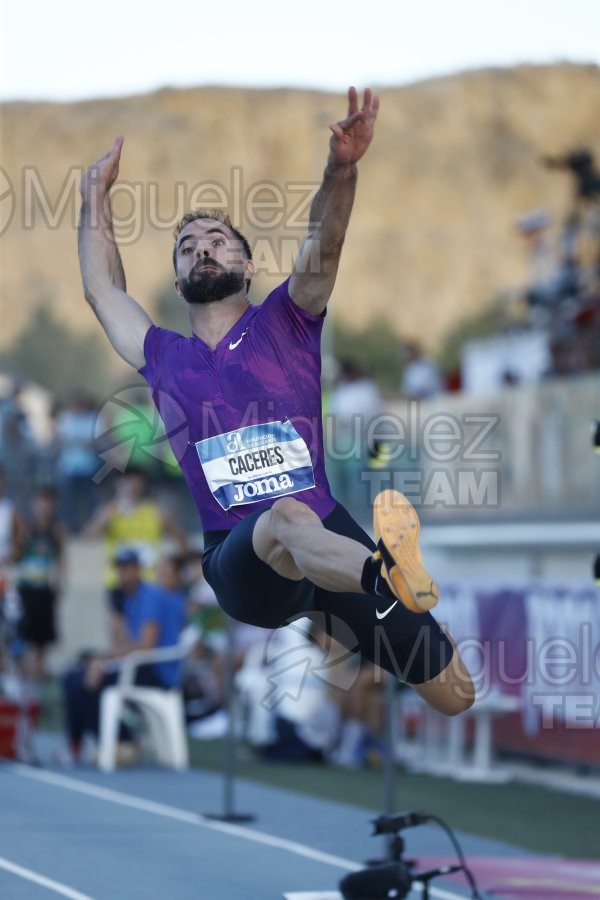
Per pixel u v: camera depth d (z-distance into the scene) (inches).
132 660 941.8
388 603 373.1
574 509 1062.4
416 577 341.4
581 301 1304.1
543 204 4045.3
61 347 3075.8
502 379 1369.3
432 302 4972.9
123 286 434.6
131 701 969.5
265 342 389.4
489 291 4798.2
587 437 1056.2
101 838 650.2
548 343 1341.0
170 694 954.1
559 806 809.5
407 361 1498.5
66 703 968.3
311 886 547.5
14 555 1234.6
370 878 471.2
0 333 3085.6
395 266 5137.8
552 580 1081.4
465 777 926.4
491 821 755.4
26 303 3127.5
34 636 1283.2
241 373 389.7
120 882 541.6
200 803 781.9
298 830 699.4
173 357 403.2
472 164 4690.0
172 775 903.7
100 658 951.6
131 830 677.9
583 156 1412.4
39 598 1277.1
